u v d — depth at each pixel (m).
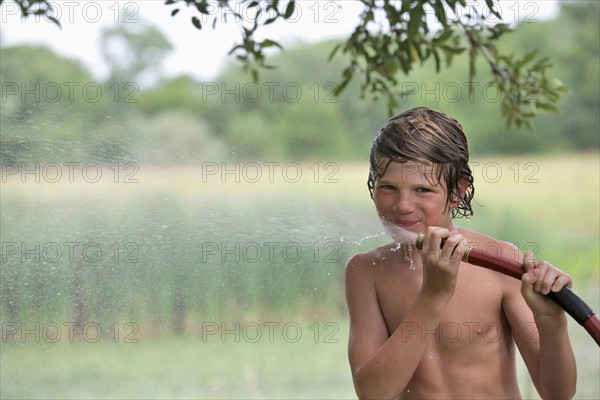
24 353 11.26
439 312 4.25
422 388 4.72
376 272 4.82
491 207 25.48
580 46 37.94
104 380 11.03
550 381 4.43
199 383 11.44
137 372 11.59
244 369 11.92
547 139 34.94
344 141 29.03
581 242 24.50
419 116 4.55
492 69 7.46
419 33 6.88
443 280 4.19
